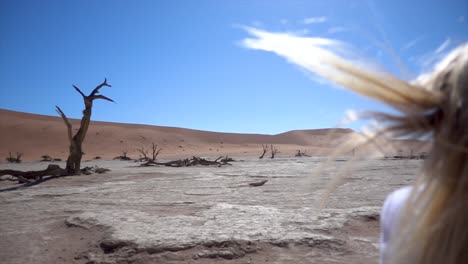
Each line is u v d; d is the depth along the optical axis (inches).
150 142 4242.1
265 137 5462.6
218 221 256.8
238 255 189.3
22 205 372.2
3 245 219.6
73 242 221.6
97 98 845.2
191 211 315.6
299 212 286.8
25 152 3390.7
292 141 5452.8
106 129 4284.0
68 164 829.8
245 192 453.1
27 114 4596.5
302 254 190.1
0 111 4407.0
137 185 577.3
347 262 178.5
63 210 332.2
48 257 196.9
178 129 4985.2
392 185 479.5
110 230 233.9
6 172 711.7
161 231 227.3
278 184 547.5
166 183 605.9
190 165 1464.1
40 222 282.7
